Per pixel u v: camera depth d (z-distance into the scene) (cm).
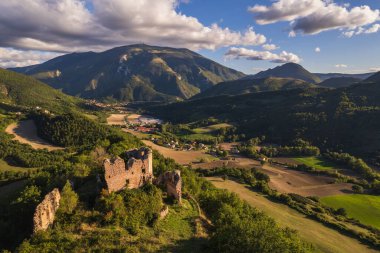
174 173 7100
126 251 4788
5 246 5353
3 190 9219
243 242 5159
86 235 5028
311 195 15238
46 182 7675
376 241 9981
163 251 5047
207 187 11325
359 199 14762
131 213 5688
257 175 17388
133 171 6456
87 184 6506
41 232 4878
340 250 9188
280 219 11056
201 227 6172
